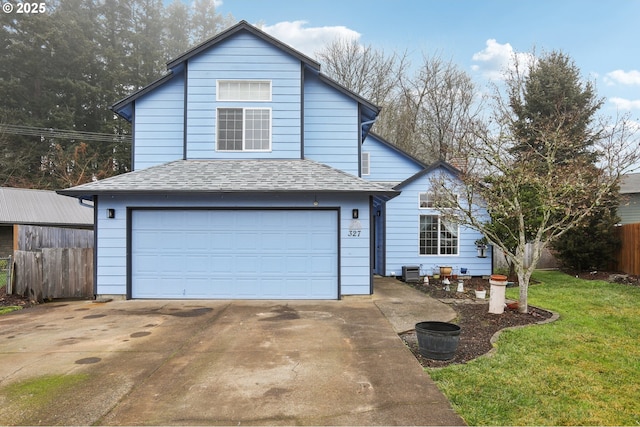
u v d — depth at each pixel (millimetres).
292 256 8953
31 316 7211
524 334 5879
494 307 7270
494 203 7992
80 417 3396
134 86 32906
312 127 10977
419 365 4598
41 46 28719
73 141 29312
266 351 5117
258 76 10461
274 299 8867
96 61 31469
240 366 4578
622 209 20828
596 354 5098
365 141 15305
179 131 10734
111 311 7609
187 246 8945
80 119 30188
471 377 4270
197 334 5941
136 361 4766
